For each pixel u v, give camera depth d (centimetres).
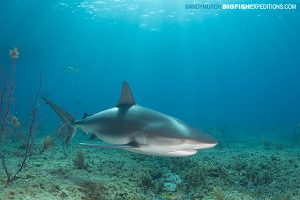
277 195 689
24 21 4078
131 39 6738
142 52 8456
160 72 14062
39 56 5812
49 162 883
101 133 614
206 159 1077
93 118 650
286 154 1215
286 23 5153
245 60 10406
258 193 749
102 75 14600
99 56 8669
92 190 636
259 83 19175
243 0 3916
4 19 3881
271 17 4756
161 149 490
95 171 792
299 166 943
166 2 4122
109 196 625
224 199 626
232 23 5216
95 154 1084
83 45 6788
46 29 4734
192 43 7294
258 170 912
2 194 530
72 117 725
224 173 850
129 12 4588
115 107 625
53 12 4166
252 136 2384
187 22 5212
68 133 734
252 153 1230
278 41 6994
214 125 3356
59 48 6506
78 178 698
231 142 1875
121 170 823
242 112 12575
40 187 590
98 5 4134
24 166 783
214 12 4538
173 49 8100
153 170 873
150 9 4447
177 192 770
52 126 2547
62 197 555
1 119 694
